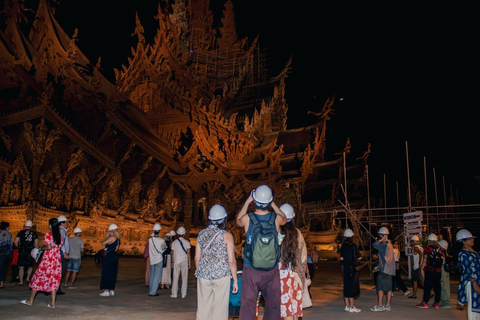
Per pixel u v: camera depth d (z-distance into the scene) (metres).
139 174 35.78
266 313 5.46
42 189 26.27
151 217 37.00
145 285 13.91
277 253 5.41
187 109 49.81
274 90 68.56
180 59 56.34
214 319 5.91
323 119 62.28
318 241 50.25
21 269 12.69
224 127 51.38
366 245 48.81
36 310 8.74
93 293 11.65
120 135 35.69
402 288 13.41
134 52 52.69
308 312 9.66
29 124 25.62
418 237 14.41
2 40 27.36
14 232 24.67
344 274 9.86
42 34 33.16
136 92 52.06
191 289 13.52
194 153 45.22
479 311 6.46
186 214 42.28
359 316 9.16
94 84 33.75
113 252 11.45
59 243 9.42
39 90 28.41
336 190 57.00
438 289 10.61
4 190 25.20
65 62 31.95
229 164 47.66
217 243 6.08
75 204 29.36
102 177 31.52
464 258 6.68
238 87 72.81
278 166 49.28
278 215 5.72
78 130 28.36
